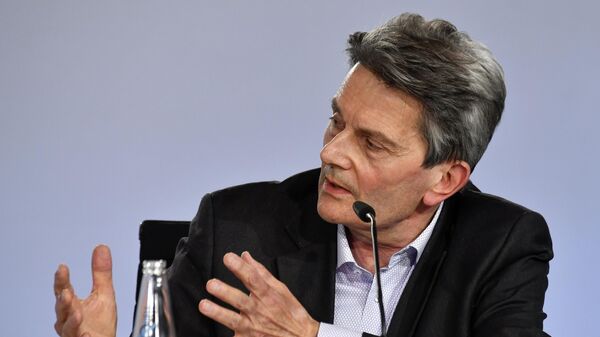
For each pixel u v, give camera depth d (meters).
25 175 12.28
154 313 4.46
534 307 6.37
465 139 5.94
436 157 5.90
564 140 11.62
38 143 12.28
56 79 12.26
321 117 11.97
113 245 12.23
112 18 12.19
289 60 11.97
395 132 5.77
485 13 11.66
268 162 12.02
